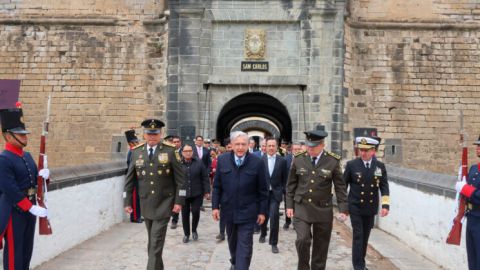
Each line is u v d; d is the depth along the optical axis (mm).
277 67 17422
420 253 9383
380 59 18406
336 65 17125
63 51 18703
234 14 17375
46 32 18797
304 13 17266
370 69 18375
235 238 7324
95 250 9031
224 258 8773
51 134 18469
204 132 17312
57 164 18359
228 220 7121
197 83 17297
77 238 9406
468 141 18188
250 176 7020
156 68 18500
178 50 17344
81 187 9570
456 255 7648
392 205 11281
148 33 18625
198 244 9977
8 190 5809
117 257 8586
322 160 7117
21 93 18625
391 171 11719
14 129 6027
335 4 17172
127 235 10539
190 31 17328
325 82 17141
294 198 7207
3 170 5820
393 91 18312
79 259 8344
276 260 8773
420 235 9383
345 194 7164
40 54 18719
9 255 5879
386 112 18219
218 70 17484
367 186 7996
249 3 17359
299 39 17406
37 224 7664
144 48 18609
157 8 18719
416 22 18531
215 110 17422
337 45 17156
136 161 7305
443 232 8203
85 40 18703
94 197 10328
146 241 9938
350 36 18203
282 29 17484
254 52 17422
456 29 18469
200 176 10422
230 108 23953
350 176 8141
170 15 17453
